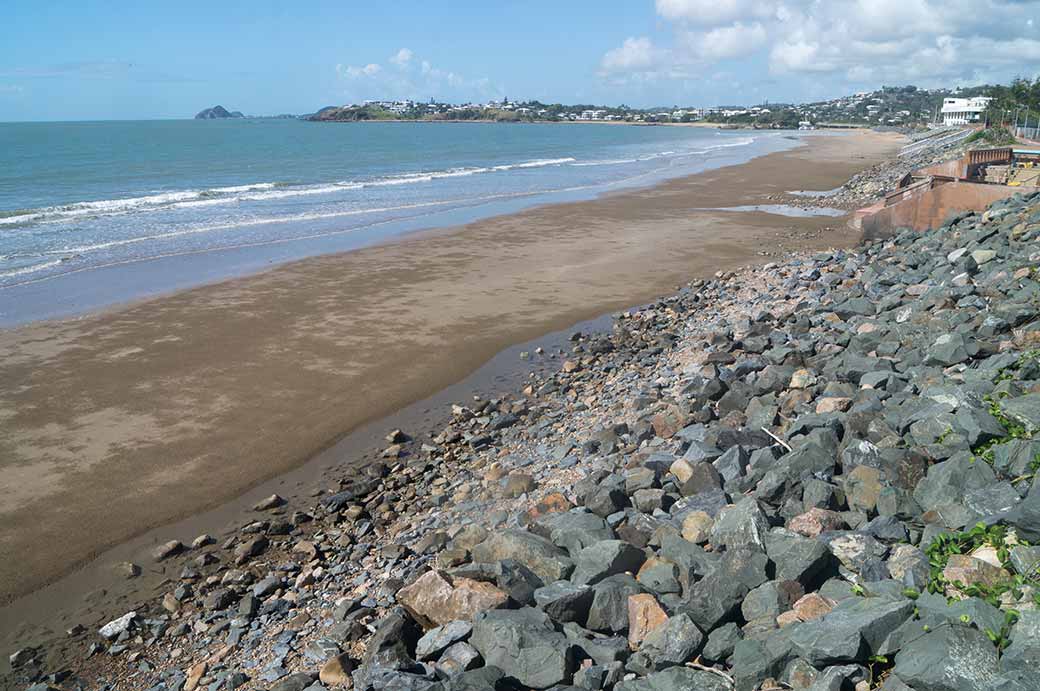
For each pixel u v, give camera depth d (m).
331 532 8.44
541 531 6.71
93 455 10.23
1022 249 13.77
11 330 15.30
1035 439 5.79
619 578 5.46
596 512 7.14
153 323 15.86
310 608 6.90
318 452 10.45
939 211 20.61
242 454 10.34
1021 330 9.36
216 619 6.98
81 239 25.16
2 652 6.64
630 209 33.03
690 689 4.27
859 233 21.95
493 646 4.83
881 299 13.75
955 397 7.16
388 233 26.64
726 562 5.13
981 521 5.08
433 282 19.52
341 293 18.34
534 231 27.25
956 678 3.61
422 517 8.56
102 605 7.28
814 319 13.16
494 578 5.79
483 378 13.11
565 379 12.73
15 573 7.73
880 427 7.18
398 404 12.03
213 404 11.91
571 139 130.00
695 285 19.00
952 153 49.19
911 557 4.99
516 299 18.00
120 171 55.41
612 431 9.74
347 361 13.81
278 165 62.56
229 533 8.50
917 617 4.20
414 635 5.49
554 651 4.67
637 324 15.77
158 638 6.79
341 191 41.22
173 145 97.88
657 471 7.82
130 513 8.88
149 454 10.28
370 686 4.78
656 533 6.29
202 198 37.50
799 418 8.00
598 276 20.33
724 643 4.61
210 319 16.16
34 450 10.34
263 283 19.20
